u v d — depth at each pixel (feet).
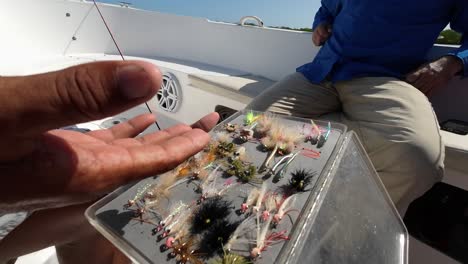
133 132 1.02
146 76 0.41
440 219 1.70
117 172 0.59
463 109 2.02
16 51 3.60
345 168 0.88
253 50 3.48
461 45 1.89
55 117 0.41
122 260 1.13
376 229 0.88
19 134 0.41
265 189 0.78
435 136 1.44
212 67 3.76
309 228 0.66
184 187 0.84
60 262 1.15
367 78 1.92
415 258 1.74
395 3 1.84
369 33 1.95
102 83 0.40
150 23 4.37
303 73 2.25
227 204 0.76
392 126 1.53
